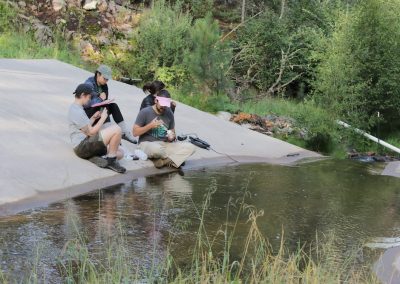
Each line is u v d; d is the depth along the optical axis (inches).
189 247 218.2
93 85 343.9
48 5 710.5
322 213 285.6
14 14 675.4
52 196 275.3
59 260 193.2
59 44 666.8
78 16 713.0
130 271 187.6
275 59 759.1
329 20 781.9
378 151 588.4
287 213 279.7
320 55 654.5
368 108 625.9
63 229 228.7
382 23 634.8
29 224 232.8
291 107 650.8
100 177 314.0
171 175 344.5
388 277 205.2
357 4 684.1
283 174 380.8
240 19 908.6
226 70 677.3
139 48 693.9
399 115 657.0
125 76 665.6
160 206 272.5
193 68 626.8
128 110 451.2
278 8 901.8
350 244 239.6
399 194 346.9
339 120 579.2
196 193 303.3
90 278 175.2
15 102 386.3
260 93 730.8
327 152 536.7
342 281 190.9
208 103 590.9
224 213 270.2
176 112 484.7
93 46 685.9
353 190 348.2
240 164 402.6
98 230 230.4
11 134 331.0
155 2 761.6
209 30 636.7
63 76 513.7
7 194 263.6
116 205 269.6
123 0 776.9
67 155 326.3
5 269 185.3
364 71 629.9
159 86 360.5
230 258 209.9
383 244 243.0
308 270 179.2
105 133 322.3
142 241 221.3
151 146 352.8
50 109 398.3
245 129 504.4
